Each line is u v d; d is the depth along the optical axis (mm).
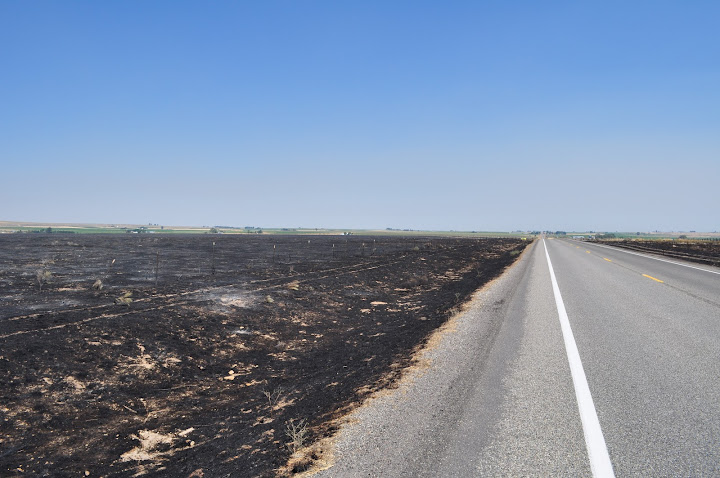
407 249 46094
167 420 6891
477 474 3734
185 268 22922
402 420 4945
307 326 13297
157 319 11352
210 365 9516
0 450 5613
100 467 5414
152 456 5703
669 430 4500
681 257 32188
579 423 4695
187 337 10648
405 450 4227
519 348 7844
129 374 8336
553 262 28828
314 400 6547
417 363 7250
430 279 23578
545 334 8883
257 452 4785
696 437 4340
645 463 3865
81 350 8797
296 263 27781
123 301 12805
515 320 10406
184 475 4676
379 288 20109
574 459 3949
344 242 62219
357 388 6512
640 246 51750
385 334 11555
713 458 3934
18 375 7422
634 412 4965
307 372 9117
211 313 12758
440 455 4082
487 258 38031
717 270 22609
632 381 6008
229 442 5496
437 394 5715
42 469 5316
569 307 12070
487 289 16250
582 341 8250
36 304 12117
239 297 15180
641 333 8859
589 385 5863
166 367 8969
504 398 5465
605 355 7297
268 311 13984
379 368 7535
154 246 41875
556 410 5047
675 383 5902
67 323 10156
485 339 8586
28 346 8453
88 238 57594
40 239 50781
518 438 4375
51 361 8117
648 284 16922
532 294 14648
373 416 5141
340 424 5027
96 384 7738
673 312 11133
